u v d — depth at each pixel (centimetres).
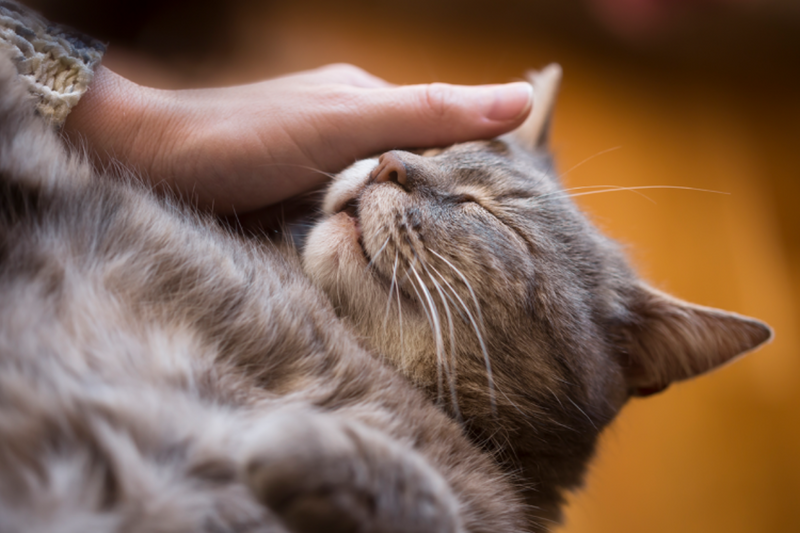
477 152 33
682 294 61
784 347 61
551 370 30
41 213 24
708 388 57
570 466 32
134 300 25
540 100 39
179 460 23
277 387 26
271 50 57
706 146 71
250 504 23
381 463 23
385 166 30
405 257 29
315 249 30
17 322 23
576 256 32
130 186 27
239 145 31
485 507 27
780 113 75
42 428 22
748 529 51
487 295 30
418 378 30
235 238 28
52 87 28
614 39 74
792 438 56
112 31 46
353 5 66
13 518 20
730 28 74
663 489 52
